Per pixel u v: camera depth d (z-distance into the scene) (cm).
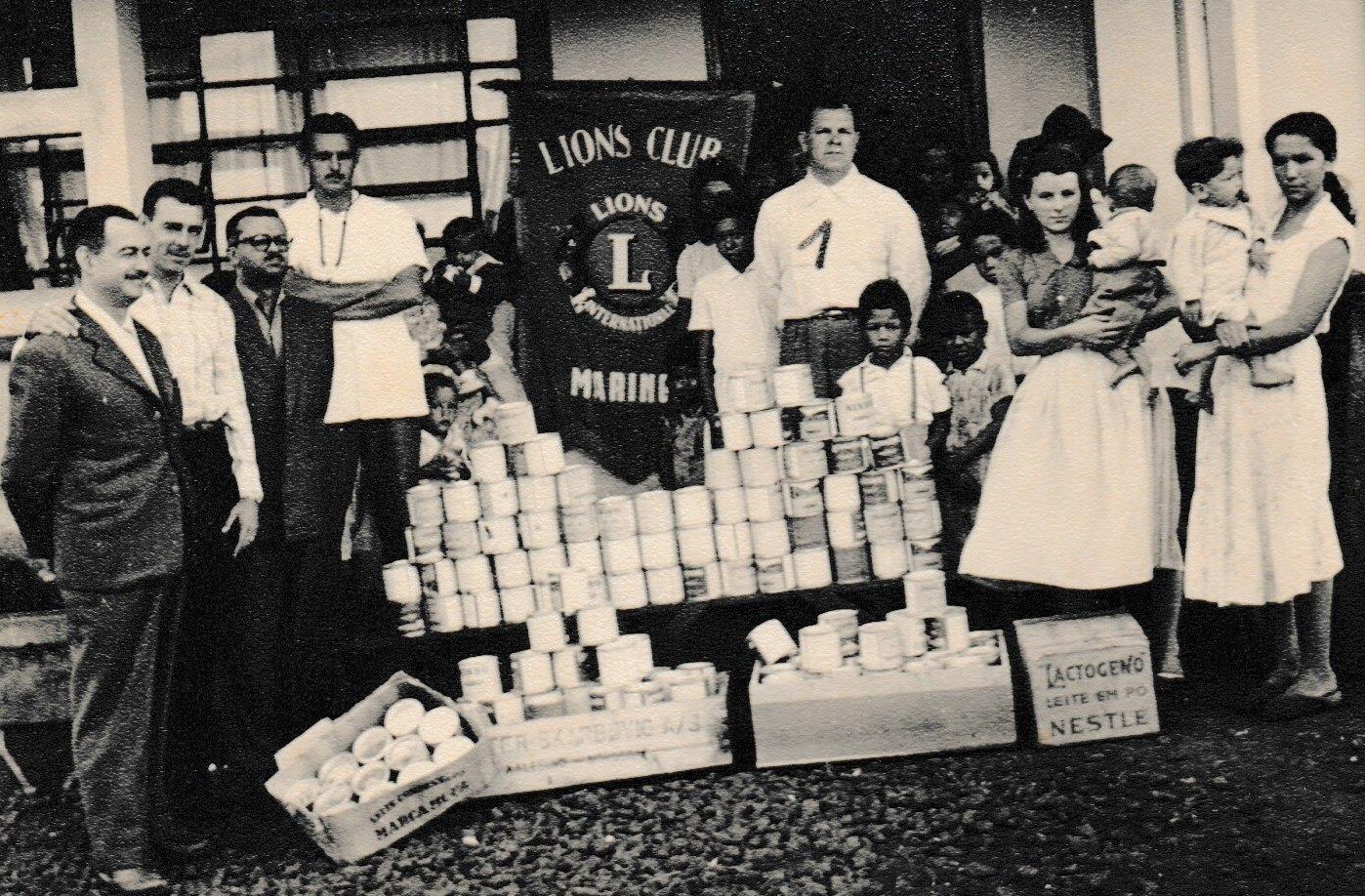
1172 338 624
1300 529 521
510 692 549
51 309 477
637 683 546
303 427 607
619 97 666
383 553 637
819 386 631
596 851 465
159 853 494
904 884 420
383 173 703
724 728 527
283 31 700
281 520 596
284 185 700
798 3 688
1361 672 568
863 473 584
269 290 604
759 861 445
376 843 486
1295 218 524
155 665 481
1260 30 627
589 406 674
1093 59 683
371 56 704
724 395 655
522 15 701
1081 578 546
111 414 473
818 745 521
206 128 696
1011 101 698
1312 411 525
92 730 476
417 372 629
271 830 523
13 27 689
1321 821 433
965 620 538
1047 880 413
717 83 667
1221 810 448
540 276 672
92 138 633
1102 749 512
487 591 589
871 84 686
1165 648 579
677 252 669
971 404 637
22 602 634
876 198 632
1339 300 559
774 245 638
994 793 480
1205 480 540
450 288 656
